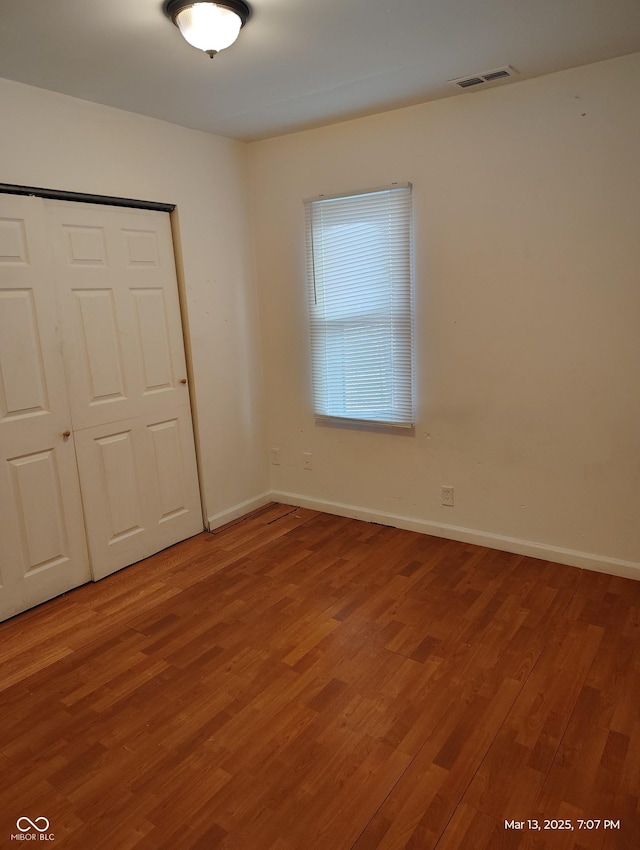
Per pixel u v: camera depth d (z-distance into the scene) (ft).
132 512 10.76
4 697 7.35
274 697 7.16
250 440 13.10
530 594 9.19
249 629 8.63
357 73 8.46
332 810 5.55
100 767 6.20
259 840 5.28
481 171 9.66
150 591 9.86
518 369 9.95
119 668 7.84
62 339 9.37
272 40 7.26
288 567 10.51
